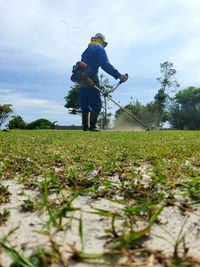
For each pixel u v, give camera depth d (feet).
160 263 1.20
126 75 13.58
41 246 1.35
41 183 2.36
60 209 1.88
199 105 88.84
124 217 1.73
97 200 2.08
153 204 1.89
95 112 14.03
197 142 6.58
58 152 4.60
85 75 13.44
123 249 1.22
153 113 70.33
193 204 1.97
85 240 1.44
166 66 69.41
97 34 13.79
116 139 7.82
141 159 3.91
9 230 1.56
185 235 1.48
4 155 4.19
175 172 2.85
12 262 1.21
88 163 3.46
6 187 2.36
